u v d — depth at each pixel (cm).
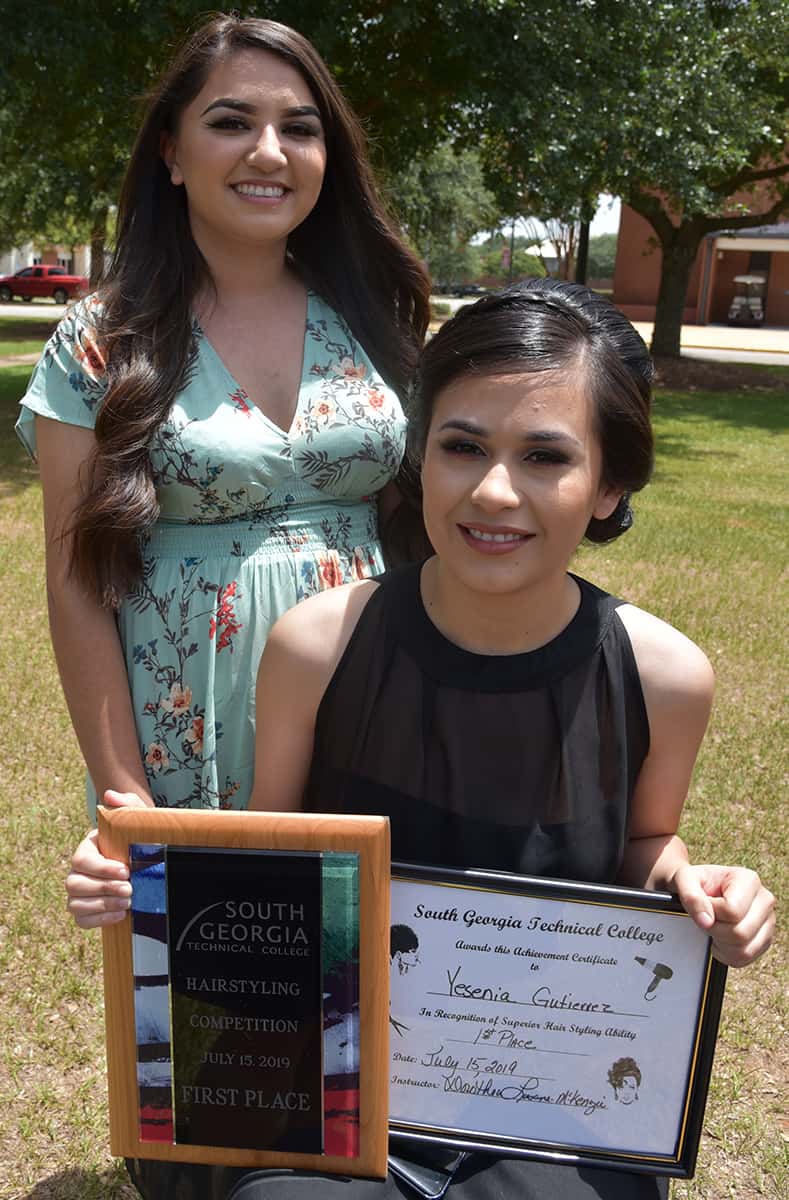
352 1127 138
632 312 4153
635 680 146
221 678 190
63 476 186
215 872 131
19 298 4294
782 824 401
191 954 135
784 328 4228
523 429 130
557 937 137
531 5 1043
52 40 921
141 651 190
